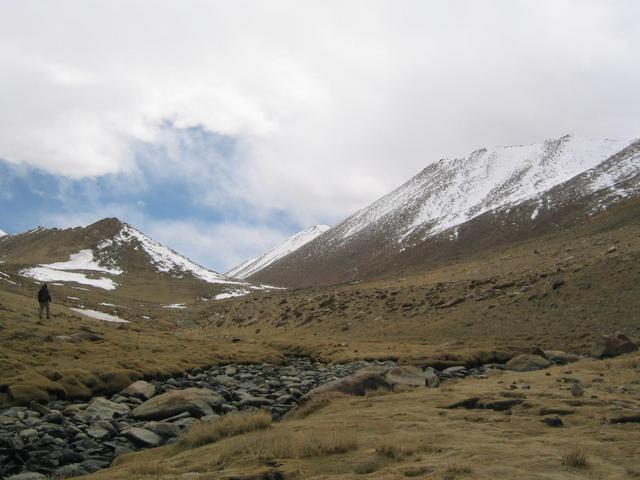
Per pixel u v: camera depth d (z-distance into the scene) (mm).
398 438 13594
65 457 16078
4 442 16828
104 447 17484
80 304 92438
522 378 26375
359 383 24156
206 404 22422
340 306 70125
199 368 35656
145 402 23125
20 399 22375
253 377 33188
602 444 12547
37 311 49531
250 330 74812
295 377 33094
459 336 49281
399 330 55375
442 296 61656
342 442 12805
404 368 28172
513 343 44250
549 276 56656
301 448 12570
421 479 9758
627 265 51312
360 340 54000
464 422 15953
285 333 66438
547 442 12789
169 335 55688
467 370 35344
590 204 172500
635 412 15586
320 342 52125
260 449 12938
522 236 168750
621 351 35844
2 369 25703
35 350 31672
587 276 52281
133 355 35156
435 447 12492
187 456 13891
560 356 36969
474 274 78312
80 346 35094
